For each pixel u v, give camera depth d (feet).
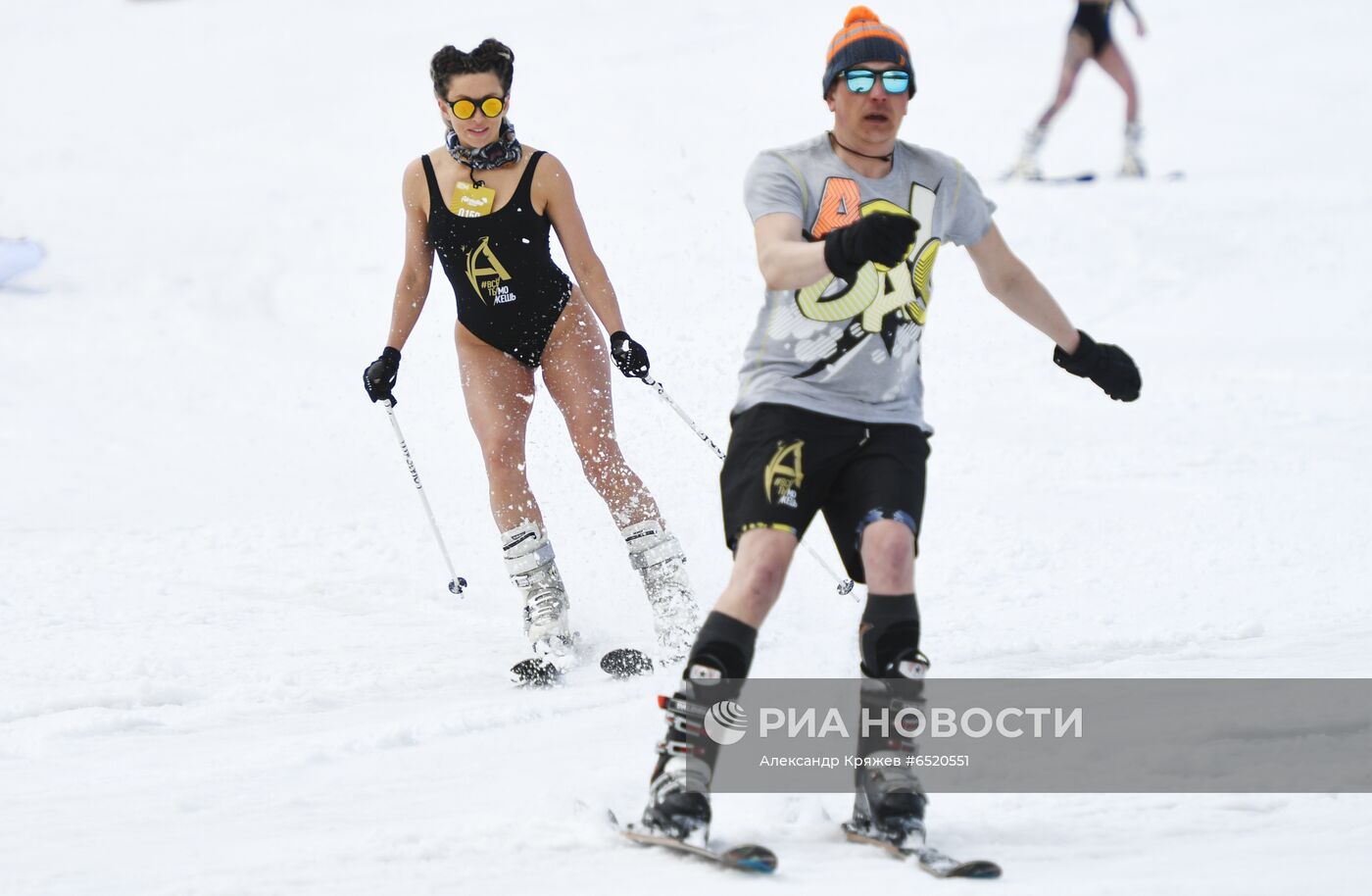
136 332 137.28
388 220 178.09
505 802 41.63
